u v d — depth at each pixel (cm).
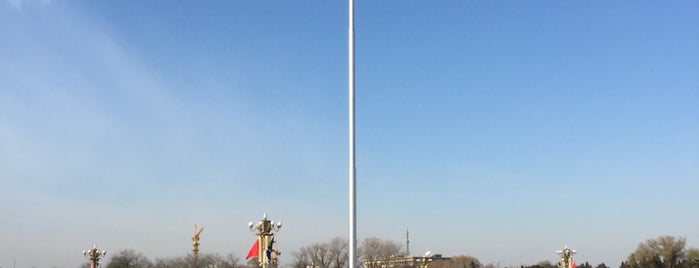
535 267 16488
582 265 16375
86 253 7962
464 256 15638
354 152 2720
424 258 13362
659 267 14962
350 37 2836
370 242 13400
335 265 13012
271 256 5744
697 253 14475
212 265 13800
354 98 2777
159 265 14475
